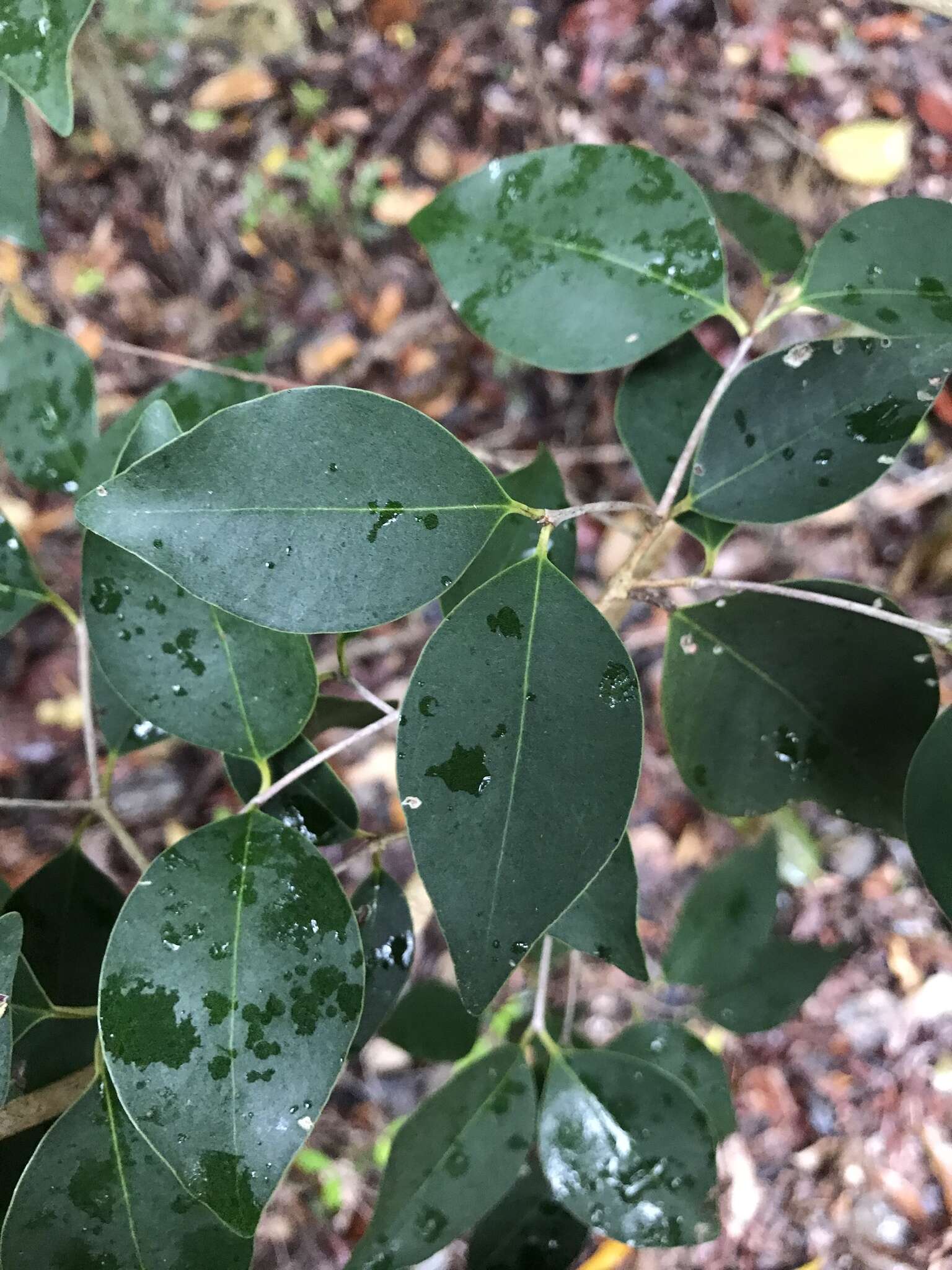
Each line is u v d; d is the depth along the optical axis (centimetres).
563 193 20
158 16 58
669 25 58
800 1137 43
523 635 15
